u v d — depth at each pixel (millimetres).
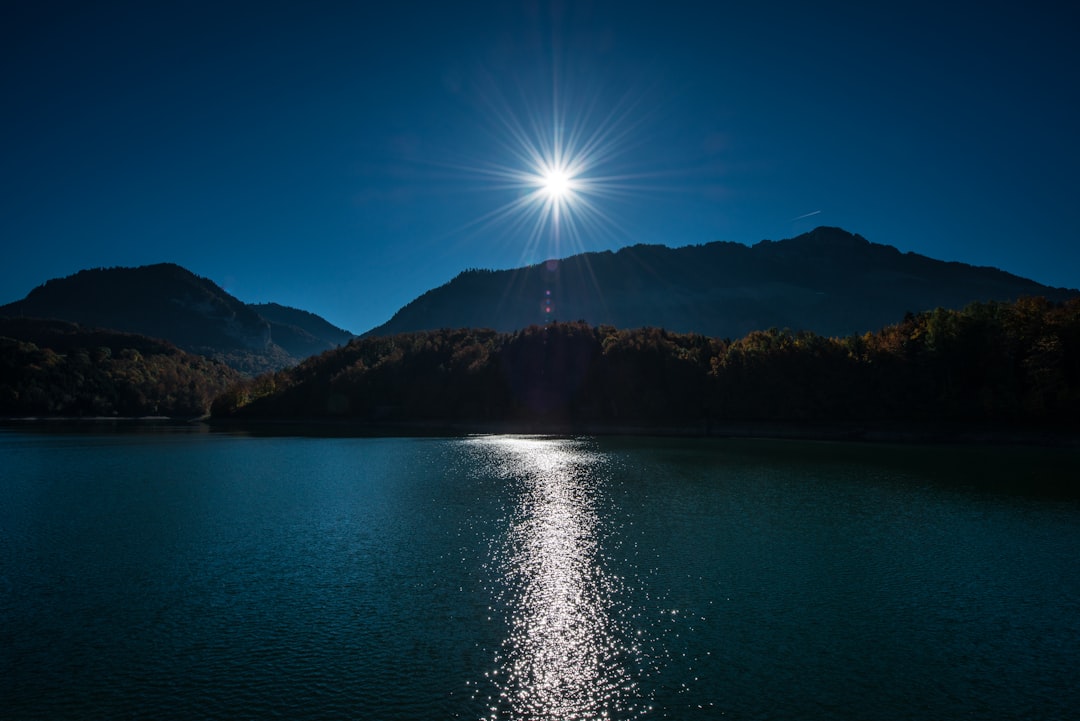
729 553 38531
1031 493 60188
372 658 24109
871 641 25688
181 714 20250
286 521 47719
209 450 110062
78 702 21031
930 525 46219
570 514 49938
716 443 121250
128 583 32906
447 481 69500
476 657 24234
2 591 31766
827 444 117125
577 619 27859
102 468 81938
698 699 21125
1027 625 27469
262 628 27031
